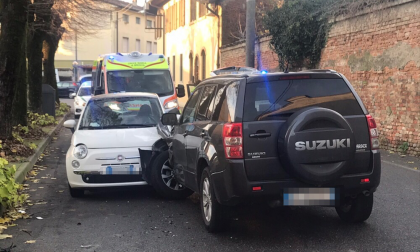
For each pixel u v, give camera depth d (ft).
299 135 16.29
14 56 36.40
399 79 40.04
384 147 42.01
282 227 19.80
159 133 26.02
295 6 58.44
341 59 49.90
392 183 27.84
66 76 193.57
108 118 28.32
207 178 18.99
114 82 50.49
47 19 63.87
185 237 18.76
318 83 17.92
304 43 57.16
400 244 17.40
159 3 142.61
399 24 39.86
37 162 37.47
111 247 17.72
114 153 24.82
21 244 18.13
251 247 17.39
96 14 82.84
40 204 24.47
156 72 51.75
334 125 16.66
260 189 16.72
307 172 16.35
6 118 36.81
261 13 92.32
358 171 17.58
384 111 42.19
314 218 21.04
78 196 25.86
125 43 202.49
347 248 17.08
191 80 115.03
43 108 69.97
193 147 20.45
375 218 20.80
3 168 22.04
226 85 18.74
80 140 25.55
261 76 17.62
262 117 17.03
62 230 19.93
